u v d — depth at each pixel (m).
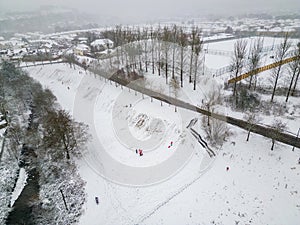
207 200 30.89
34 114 65.12
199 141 40.72
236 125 43.56
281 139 37.81
